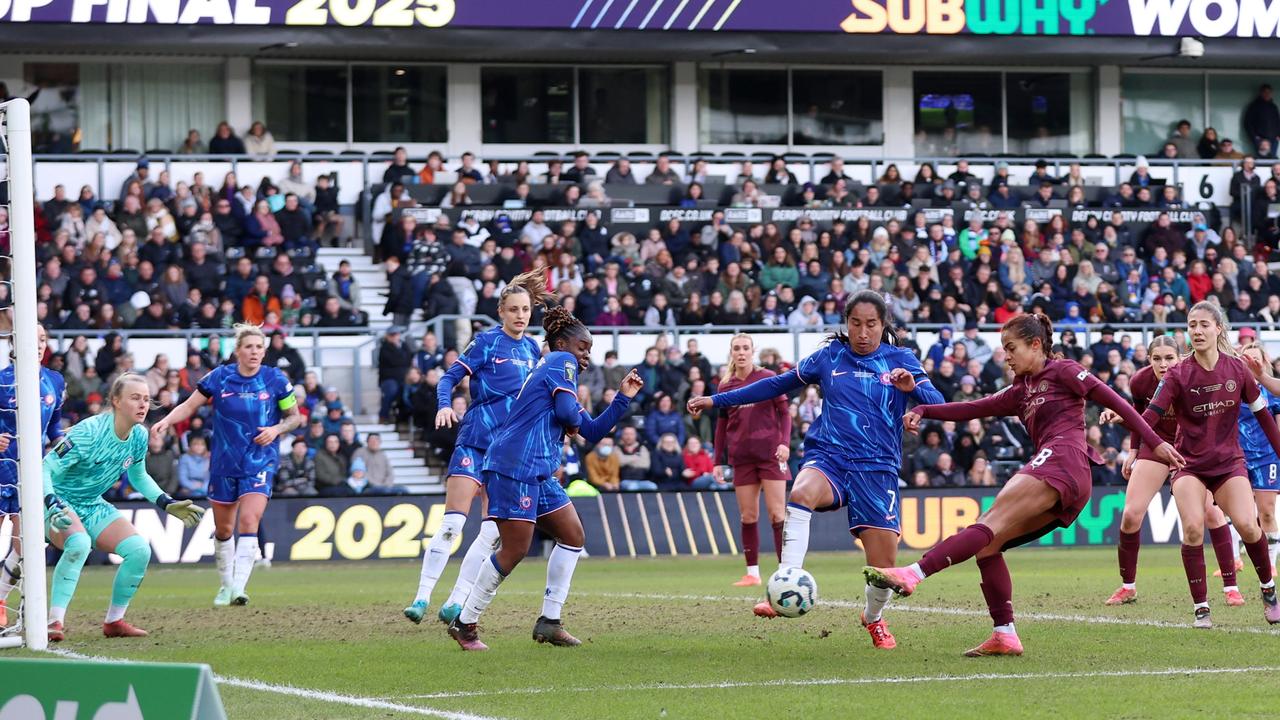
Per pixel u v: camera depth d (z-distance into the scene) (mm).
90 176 30641
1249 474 15250
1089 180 35625
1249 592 14508
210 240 28672
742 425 16672
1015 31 34594
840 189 32094
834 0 33875
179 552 22266
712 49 33562
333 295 28172
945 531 23828
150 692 5438
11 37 30344
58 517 10773
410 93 35125
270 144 33188
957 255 31266
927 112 37625
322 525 22578
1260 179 35688
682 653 10102
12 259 10664
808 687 8492
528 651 10281
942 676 8867
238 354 14289
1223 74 38562
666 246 30469
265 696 8344
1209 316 11641
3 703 5770
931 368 27188
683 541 23594
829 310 29391
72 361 24703
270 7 31359
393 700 8156
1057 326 29422
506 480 10156
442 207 30203
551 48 32844
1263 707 7629
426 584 11531
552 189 31141
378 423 26266
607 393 25391
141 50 32219
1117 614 12516
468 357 11852
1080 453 9508
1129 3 35000
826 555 23297
